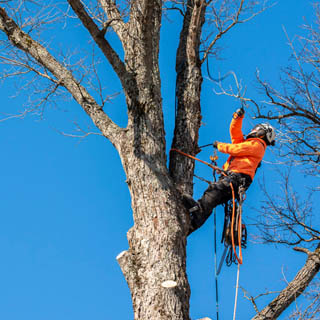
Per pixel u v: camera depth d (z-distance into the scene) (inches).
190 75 485.1
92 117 471.2
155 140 439.2
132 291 400.2
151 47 448.5
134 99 446.9
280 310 533.0
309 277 550.9
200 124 478.0
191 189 447.5
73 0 424.5
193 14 487.8
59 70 483.2
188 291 398.0
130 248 417.1
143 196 421.7
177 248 407.2
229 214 449.4
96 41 444.8
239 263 421.1
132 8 448.5
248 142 453.7
